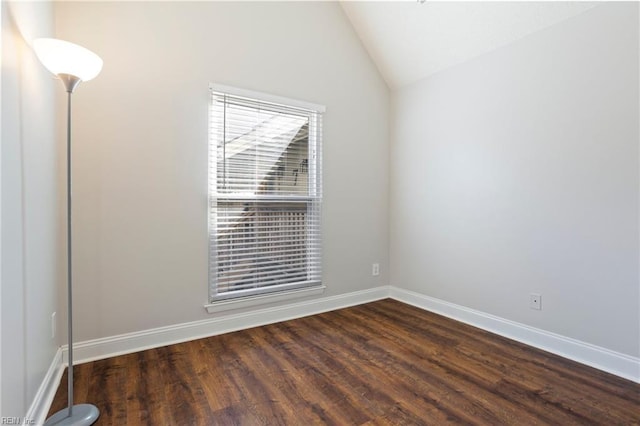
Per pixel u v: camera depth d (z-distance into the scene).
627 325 1.99
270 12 2.86
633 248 1.97
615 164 2.03
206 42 2.56
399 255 3.57
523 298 2.50
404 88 3.48
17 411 1.33
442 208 3.11
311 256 3.15
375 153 3.55
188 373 2.03
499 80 2.64
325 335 2.63
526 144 2.47
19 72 1.41
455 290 3.01
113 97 2.24
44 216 1.75
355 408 1.70
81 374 2.00
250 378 1.98
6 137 1.25
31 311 1.52
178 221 2.47
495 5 2.44
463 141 2.92
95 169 2.19
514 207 2.55
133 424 1.57
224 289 2.68
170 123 2.43
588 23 2.13
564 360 2.21
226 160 2.67
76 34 2.13
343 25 3.30
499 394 1.82
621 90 2.00
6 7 1.27
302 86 3.03
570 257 2.24
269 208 2.90
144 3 2.34
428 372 2.05
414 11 2.86
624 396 1.79
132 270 2.32
